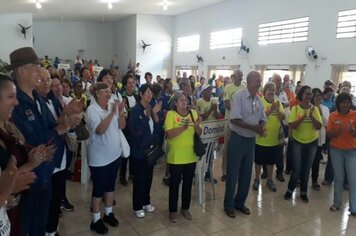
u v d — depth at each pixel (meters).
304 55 8.71
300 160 3.24
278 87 4.43
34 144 1.61
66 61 17.45
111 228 2.60
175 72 15.47
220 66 12.30
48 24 16.92
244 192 2.95
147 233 2.54
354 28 7.44
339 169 3.04
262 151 3.49
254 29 10.48
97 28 17.77
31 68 1.68
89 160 2.43
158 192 3.43
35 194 1.69
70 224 2.65
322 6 8.13
